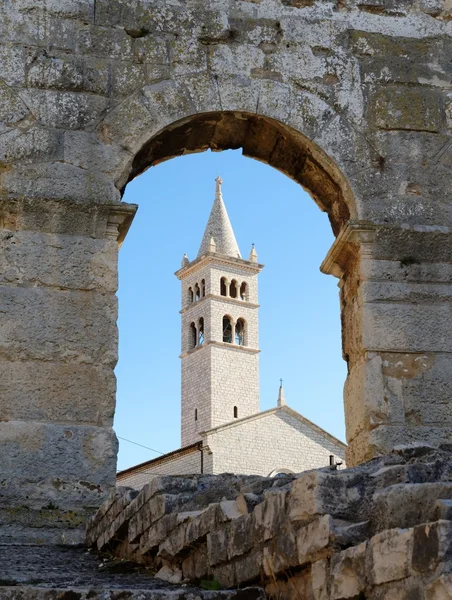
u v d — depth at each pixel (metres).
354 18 14.28
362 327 12.88
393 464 8.15
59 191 12.55
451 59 14.38
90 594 7.38
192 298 102.00
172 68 13.47
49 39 13.25
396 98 13.98
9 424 11.48
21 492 11.27
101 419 11.77
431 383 12.73
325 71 13.91
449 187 13.70
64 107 12.96
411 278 13.11
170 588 8.32
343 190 13.62
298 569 7.26
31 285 12.09
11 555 10.27
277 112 13.59
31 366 11.76
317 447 76.00
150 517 9.38
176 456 71.44
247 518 7.83
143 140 13.09
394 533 6.12
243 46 13.79
